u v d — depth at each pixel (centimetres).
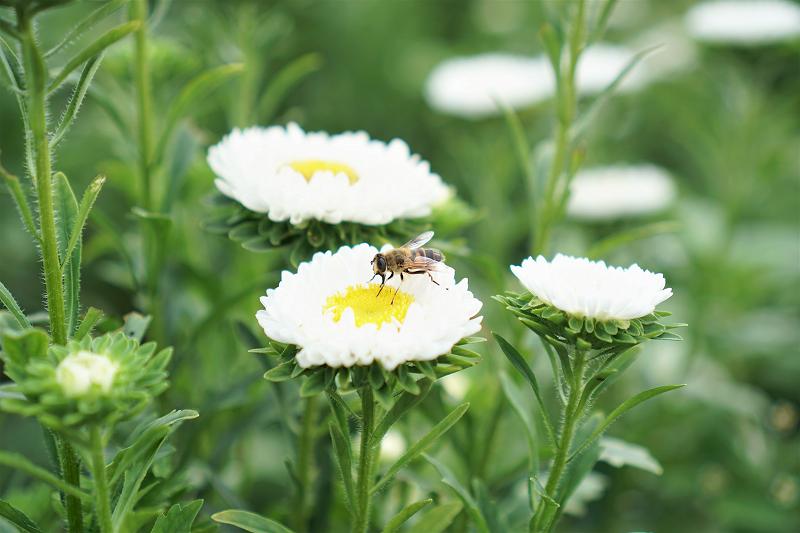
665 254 67
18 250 65
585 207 60
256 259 46
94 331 39
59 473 35
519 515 39
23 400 30
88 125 66
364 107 82
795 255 66
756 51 61
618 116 78
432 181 40
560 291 32
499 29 94
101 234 47
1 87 67
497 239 58
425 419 44
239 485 47
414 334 32
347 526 44
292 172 37
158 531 33
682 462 57
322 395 41
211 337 46
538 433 49
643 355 59
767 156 65
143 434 31
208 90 45
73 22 69
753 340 61
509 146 61
